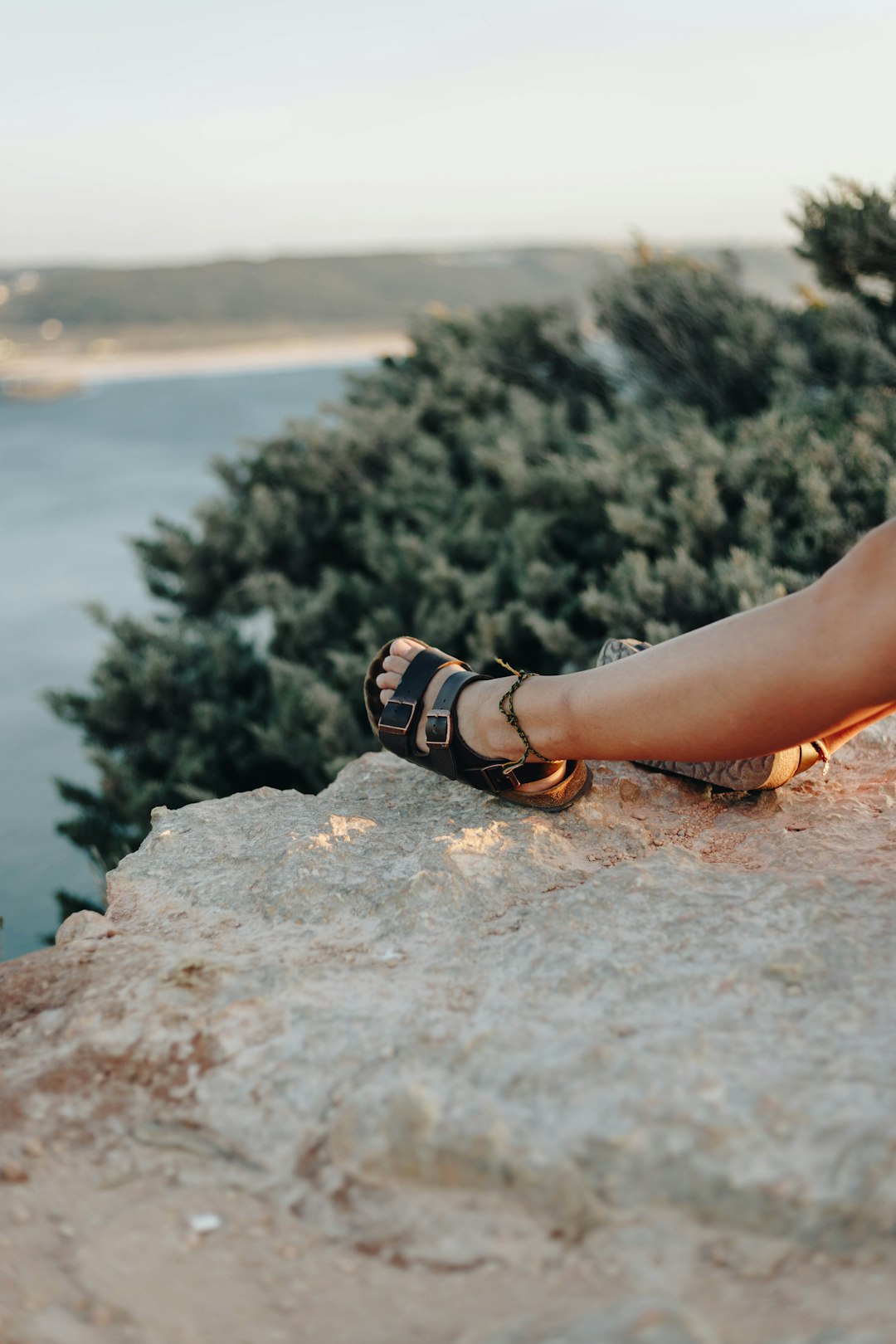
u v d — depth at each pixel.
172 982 1.37
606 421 4.89
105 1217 1.03
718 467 3.72
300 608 4.48
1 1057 1.28
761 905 1.46
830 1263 0.92
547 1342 0.82
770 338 4.71
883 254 4.38
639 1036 1.18
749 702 1.43
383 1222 1.03
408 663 1.91
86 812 4.20
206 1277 0.96
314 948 1.48
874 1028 1.18
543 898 1.58
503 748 1.75
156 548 5.09
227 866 1.73
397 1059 1.18
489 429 5.00
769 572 3.15
